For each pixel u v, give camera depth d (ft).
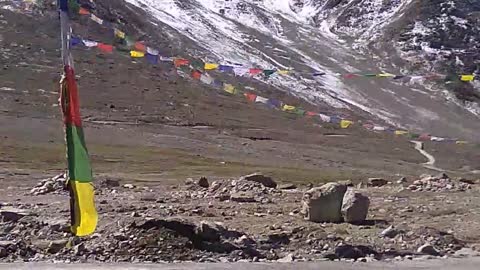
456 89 636.89
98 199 98.07
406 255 66.90
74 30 410.11
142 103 379.55
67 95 48.62
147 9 654.12
